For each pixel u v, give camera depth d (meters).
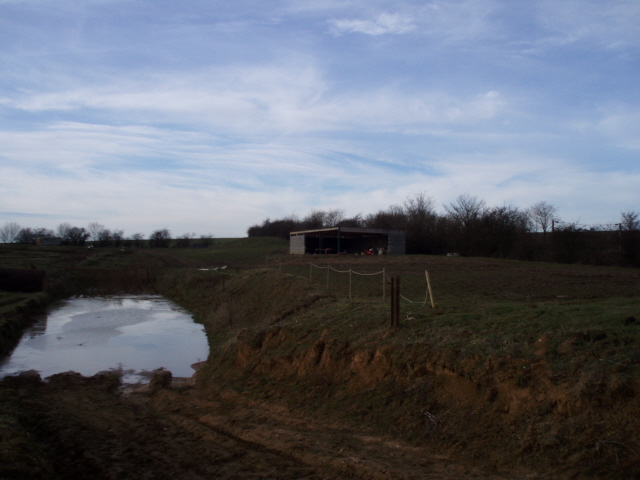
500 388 7.56
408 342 9.75
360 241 58.66
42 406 10.27
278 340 13.00
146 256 54.81
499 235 48.97
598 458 5.83
